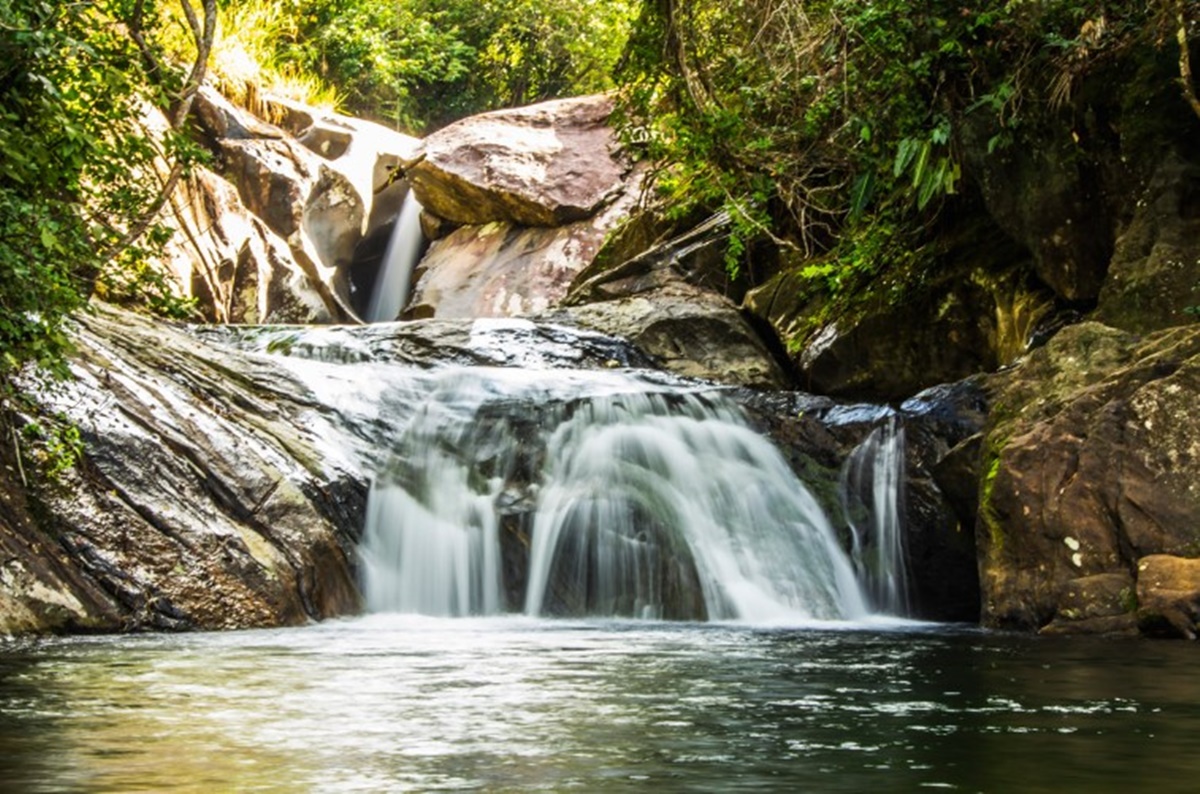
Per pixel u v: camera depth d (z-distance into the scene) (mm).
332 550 9047
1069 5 10344
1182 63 9578
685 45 12125
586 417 10625
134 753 3562
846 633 7996
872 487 10406
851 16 11000
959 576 9938
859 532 10344
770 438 10820
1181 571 7438
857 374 13211
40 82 7266
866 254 13266
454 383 11219
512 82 31391
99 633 7766
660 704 4594
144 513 8344
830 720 4207
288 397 10281
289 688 5078
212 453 8930
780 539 10133
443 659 6242
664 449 10453
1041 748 3660
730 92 12320
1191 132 10031
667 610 9469
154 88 9469
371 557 9469
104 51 8734
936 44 10750
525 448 10336
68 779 3199
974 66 10750
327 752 3592
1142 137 10148
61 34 7219
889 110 11070
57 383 8555
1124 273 9938
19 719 4207
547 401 10688
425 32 29250
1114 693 4922
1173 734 3916
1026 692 4945
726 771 3322
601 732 3957
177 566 8234
